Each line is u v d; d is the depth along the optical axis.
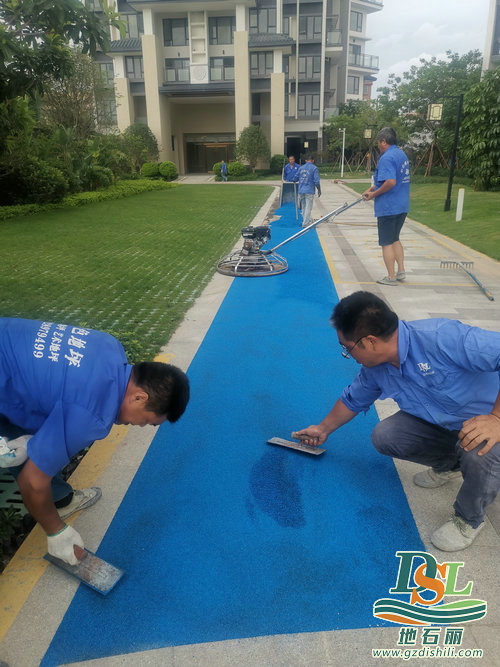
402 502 2.40
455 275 6.60
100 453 2.79
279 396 3.40
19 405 1.80
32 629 1.78
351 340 2.02
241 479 2.57
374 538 2.18
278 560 2.06
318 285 6.13
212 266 7.20
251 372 3.76
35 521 2.30
